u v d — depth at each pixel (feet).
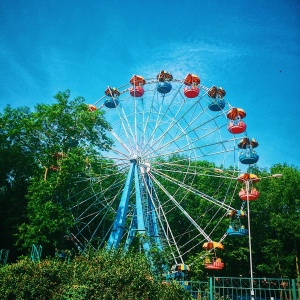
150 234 86.43
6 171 100.07
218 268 91.09
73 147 91.56
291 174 134.62
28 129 87.97
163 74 99.86
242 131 98.32
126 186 90.38
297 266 121.19
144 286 38.68
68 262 44.55
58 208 82.17
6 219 96.53
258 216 138.62
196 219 126.72
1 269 40.16
